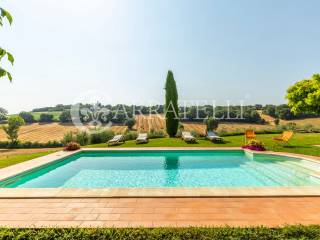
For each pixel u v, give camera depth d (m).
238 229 3.50
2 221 4.61
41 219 4.68
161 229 3.53
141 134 18.39
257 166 11.22
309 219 4.62
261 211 5.00
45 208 5.23
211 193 6.01
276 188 6.44
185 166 11.42
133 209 5.12
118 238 3.30
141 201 5.59
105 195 5.91
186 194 5.95
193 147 14.73
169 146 15.36
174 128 20.06
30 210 5.13
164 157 13.38
